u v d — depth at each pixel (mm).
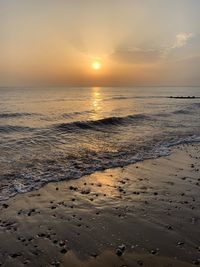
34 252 5828
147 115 31047
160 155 14055
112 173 11156
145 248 5926
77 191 9258
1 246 6027
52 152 14109
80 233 6598
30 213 7621
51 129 20297
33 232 6641
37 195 8844
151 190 9383
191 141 17641
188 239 6270
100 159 13078
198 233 6543
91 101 62406
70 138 17797
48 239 6332
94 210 7863
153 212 7695
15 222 7109
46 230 6742
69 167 11750
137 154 14141
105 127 22688
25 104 46875
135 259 5555
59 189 9391
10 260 5555
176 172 11383
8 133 18719
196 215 7508
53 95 87438
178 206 8094
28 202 8328
